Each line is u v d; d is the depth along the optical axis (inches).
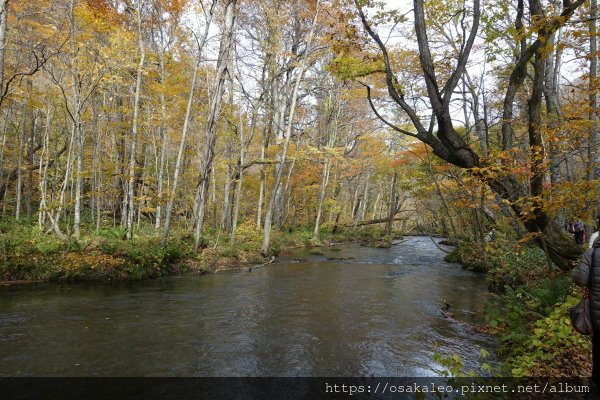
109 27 573.6
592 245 150.9
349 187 1600.6
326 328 325.1
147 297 411.8
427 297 444.8
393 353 272.5
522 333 237.3
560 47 251.9
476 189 378.0
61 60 641.0
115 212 1001.5
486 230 570.3
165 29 754.2
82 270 471.2
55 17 600.1
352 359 261.3
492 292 462.6
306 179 1120.8
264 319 346.3
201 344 282.0
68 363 243.4
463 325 337.7
